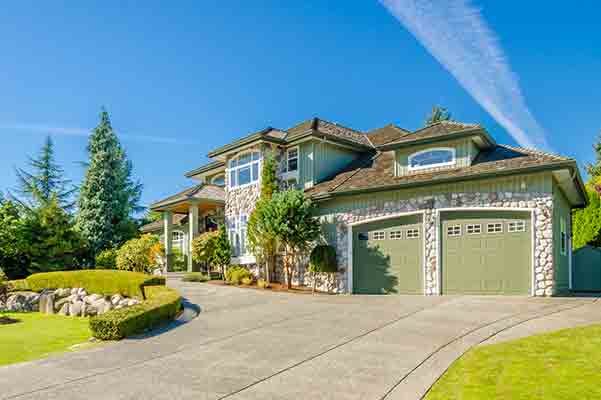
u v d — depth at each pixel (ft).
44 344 33.45
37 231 82.58
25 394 18.97
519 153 49.70
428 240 50.49
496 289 46.09
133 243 73.72
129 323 31.04
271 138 68.39
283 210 57.16
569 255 58.85
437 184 49.90
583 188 53.36
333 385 19.25
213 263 72.13
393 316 34.32
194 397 18.15
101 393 18.88
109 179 107.55
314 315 36.37
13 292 61.46
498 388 17.51
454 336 27.20
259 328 31.94
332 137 66.74
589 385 17.15
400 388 18.63
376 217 55.01
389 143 55.62
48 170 131.95
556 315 32.30
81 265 93.50
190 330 32.32
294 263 63.21
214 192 86.07
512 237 45.70
